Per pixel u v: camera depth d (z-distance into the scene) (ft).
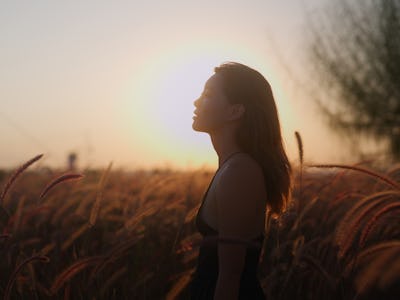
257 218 5.32
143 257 7.95
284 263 7.06
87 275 7.16
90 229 7.44
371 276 4.54
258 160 5.58
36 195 11.34
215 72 5.86
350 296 6.46
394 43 40.83
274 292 7.06
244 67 5.74
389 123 39.24
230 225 5.13
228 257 5.02
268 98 5.72
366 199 5.58
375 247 5.19
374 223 5.26
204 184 11.07
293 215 7.37
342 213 8.35
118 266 7.56
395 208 5.18
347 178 9.43
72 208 10.46
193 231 9.09
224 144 5.72
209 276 5.49
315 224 8.50
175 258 7.46
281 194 5.75
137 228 8.10
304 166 7.04
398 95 39.75
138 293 7.19
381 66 40.55
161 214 9.56
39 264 7.93
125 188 12.29
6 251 7.19
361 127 39.45
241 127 5.62
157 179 10.66
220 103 5.65
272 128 5.66
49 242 8.79
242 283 5.36
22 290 6.78
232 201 5.15
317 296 7.00
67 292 6.36
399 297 5.98
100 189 6.94
